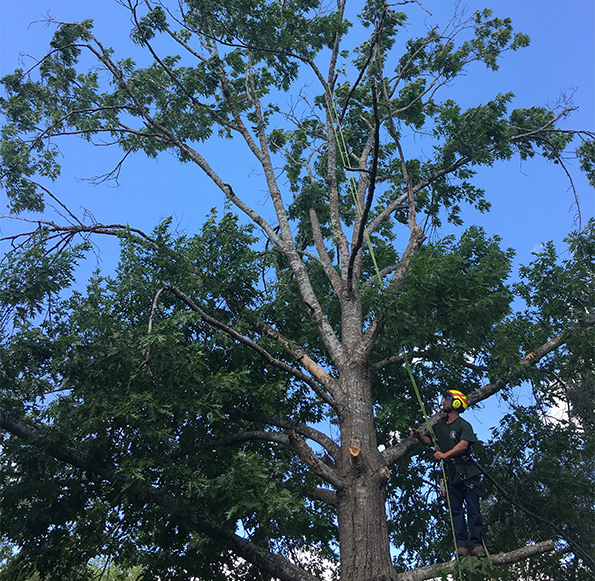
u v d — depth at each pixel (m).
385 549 7.06
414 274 8.24
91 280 8.85
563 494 9.62
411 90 12.38
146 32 11.61
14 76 11.92
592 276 9.53
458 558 6.74
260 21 11.86
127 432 7.90
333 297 11.36
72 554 8.69
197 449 8.48
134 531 8.81
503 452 10.18
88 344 8.10
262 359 9.54
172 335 7.79
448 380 10.30
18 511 7.89
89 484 8.39
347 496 7.43
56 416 7.96
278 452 10.02
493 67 11.92
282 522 8.85
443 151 11.18
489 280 9.04
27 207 11.25
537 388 9.51
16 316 8.28
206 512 7.84
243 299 10.11
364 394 8.25
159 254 9.68
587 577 9.21
